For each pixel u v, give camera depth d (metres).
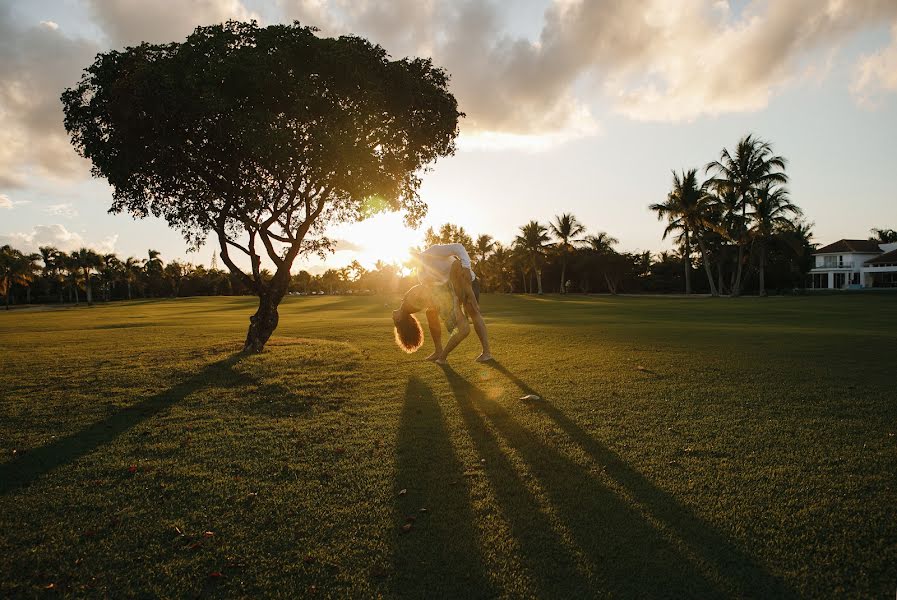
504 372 9.05
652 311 27.08
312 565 3.30
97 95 10.73
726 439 5.23
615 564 3.20
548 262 78.50
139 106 10.20
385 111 12.11
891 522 3.55
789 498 3.94
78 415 6.86
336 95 11.09
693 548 3.33
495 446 5.28
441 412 6.60
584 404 6.70
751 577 3.03
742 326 16.83
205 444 5.63
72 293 101.69
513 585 3.03
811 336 12.88
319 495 4.28
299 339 14.88
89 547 3.58
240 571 3.26
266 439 5.75
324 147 10.90
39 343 15.20
